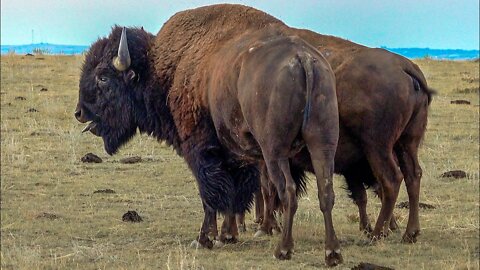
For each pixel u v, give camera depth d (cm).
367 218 2259
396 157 2164
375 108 2044
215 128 2000
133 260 1889
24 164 3312
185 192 2892
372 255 1948
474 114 4606
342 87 2067
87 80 2327
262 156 1919
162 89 2206
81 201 2706
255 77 1762
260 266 1792
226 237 2106
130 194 2838
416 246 2066
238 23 2103
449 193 2855
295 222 2342
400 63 2083
